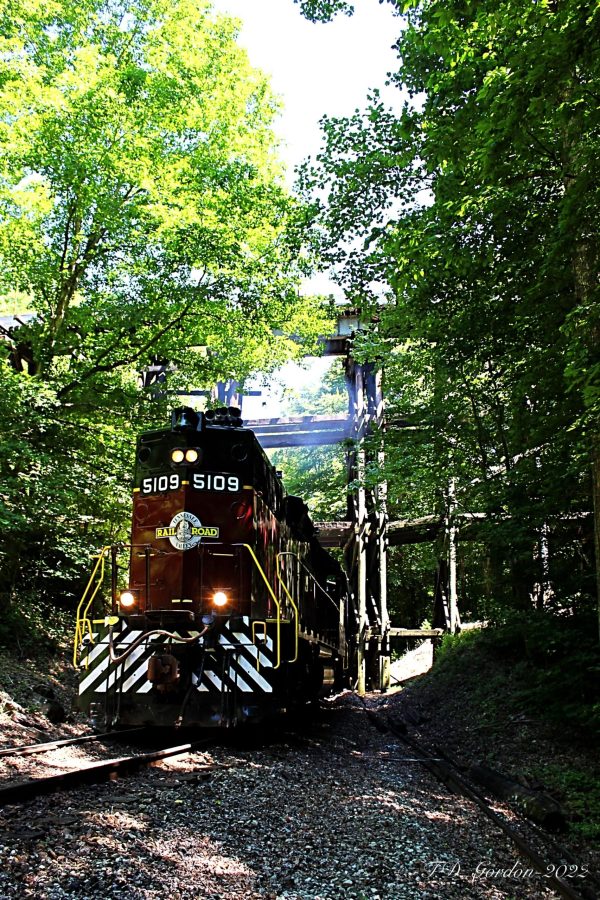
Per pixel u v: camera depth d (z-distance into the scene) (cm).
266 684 877
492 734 1093
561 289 862
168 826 495
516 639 1389
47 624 1489
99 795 560
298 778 710
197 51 1507
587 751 906
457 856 532
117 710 884
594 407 656
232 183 1460
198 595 952
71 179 1293
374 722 1415
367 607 2862
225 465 1007
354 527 2744
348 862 481
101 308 1399
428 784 795
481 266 895
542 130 763
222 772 675
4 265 1342
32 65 1243
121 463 1469
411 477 1515
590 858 574
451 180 855
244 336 1512
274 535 1152
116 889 382
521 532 1047
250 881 425
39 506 1287
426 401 1466
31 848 421
